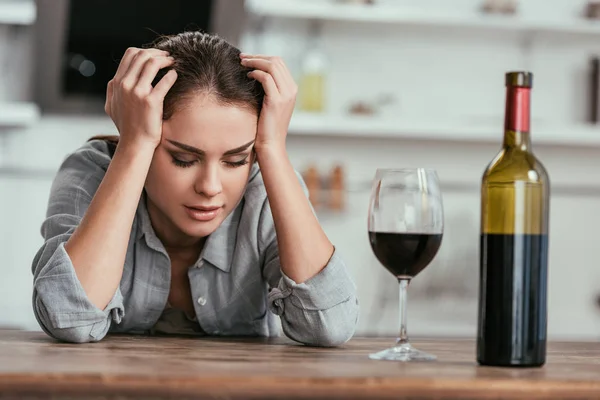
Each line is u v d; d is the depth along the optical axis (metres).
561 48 4.38
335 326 1.44
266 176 1.47
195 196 1.43
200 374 1.03
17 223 4.11
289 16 3.96
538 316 1.20
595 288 4.45
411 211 1.27
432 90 4.31
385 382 1.02
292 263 1.46
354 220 4.29
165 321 1.70
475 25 4.03
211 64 1.40
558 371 1.16
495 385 1.04
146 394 1.00
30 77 4.11
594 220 4.45
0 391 1.00
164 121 1.40
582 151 4.44
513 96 1.23
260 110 1.46
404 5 4.27
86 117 4.18
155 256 1.62
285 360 1.21
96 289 1.41
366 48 4.27
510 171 1.21
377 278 4.27
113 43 4.12
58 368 1.06
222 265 1.63
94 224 1.42
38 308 1.41
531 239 1.20
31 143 4.13
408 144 4.32
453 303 4.26
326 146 4.28
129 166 1.42
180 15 4.08
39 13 4.00
